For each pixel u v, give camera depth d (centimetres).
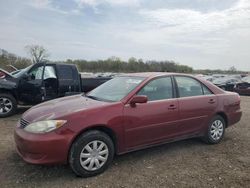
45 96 837
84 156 380
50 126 363
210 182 375
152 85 466
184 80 516
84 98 470
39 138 357
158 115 451
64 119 369
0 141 535
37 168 408
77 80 878
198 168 423
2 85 780
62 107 408
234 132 652
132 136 426
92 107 399
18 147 389
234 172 409
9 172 392
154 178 384
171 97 482
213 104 538
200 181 377
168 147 525
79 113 382
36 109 424
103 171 400
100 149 394
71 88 865
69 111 386
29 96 823
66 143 365
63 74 855
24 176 381
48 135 359
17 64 3991
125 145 423
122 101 423
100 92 495
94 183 365
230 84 2048
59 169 407
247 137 608
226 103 563
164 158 464
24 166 414
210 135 541
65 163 373
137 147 439
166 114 462
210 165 436
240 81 1973
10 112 799
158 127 454
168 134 472
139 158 461
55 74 845
